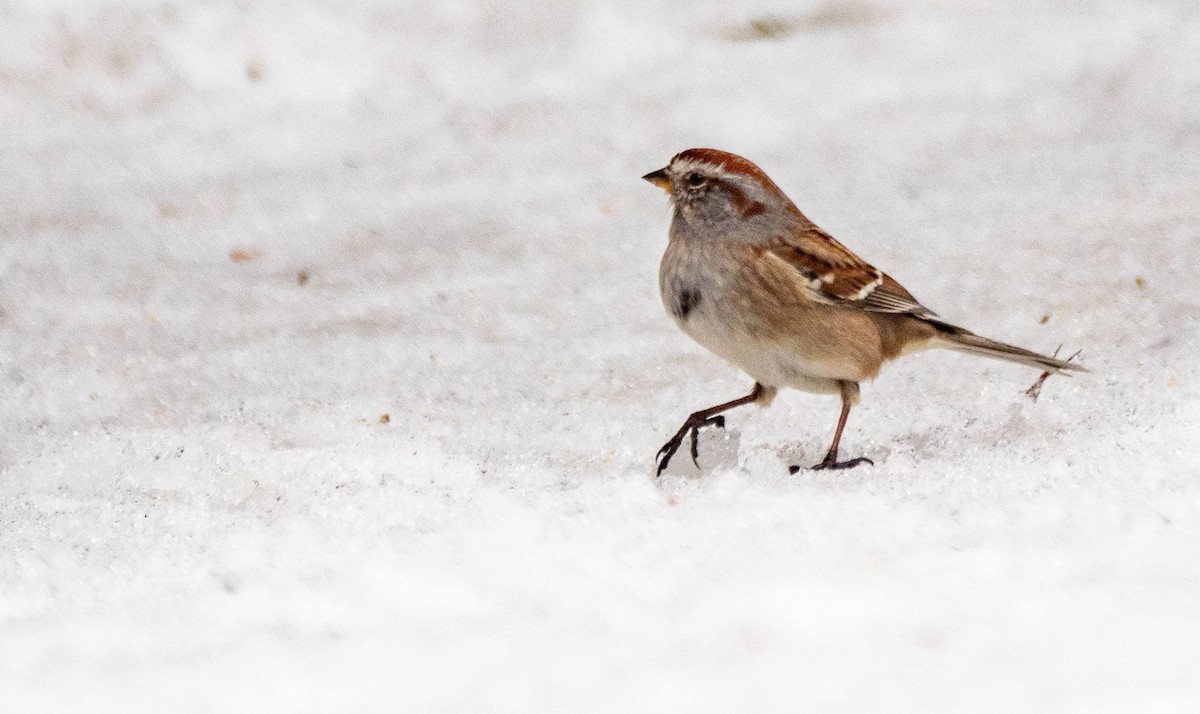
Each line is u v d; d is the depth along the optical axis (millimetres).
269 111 23750
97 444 13539
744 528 10117
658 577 9289
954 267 17234
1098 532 9547
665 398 14461
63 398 15148
